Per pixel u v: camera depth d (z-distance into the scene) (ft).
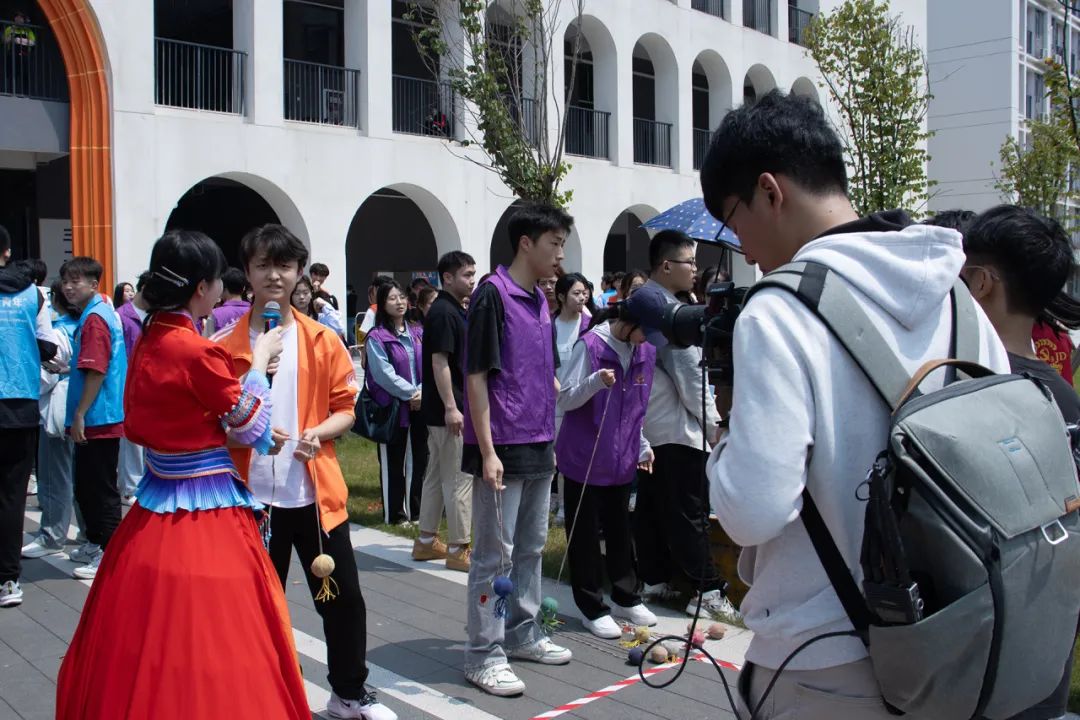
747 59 72.43
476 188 55.62
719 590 17.40
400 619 17.17
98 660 9.66
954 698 5.13
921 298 5.60
